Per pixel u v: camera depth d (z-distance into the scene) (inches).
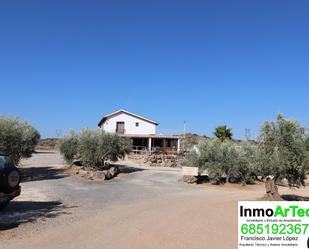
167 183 906.1
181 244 331.3
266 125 609.3
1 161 470.3
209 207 537.0
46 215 448.1
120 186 797.9
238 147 1003.3
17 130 856.9
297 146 585.3
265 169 607.8
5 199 457.1
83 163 1056.2
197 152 1013.8
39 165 1175.6
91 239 339.0
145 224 408.2
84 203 550.6
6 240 330.0
